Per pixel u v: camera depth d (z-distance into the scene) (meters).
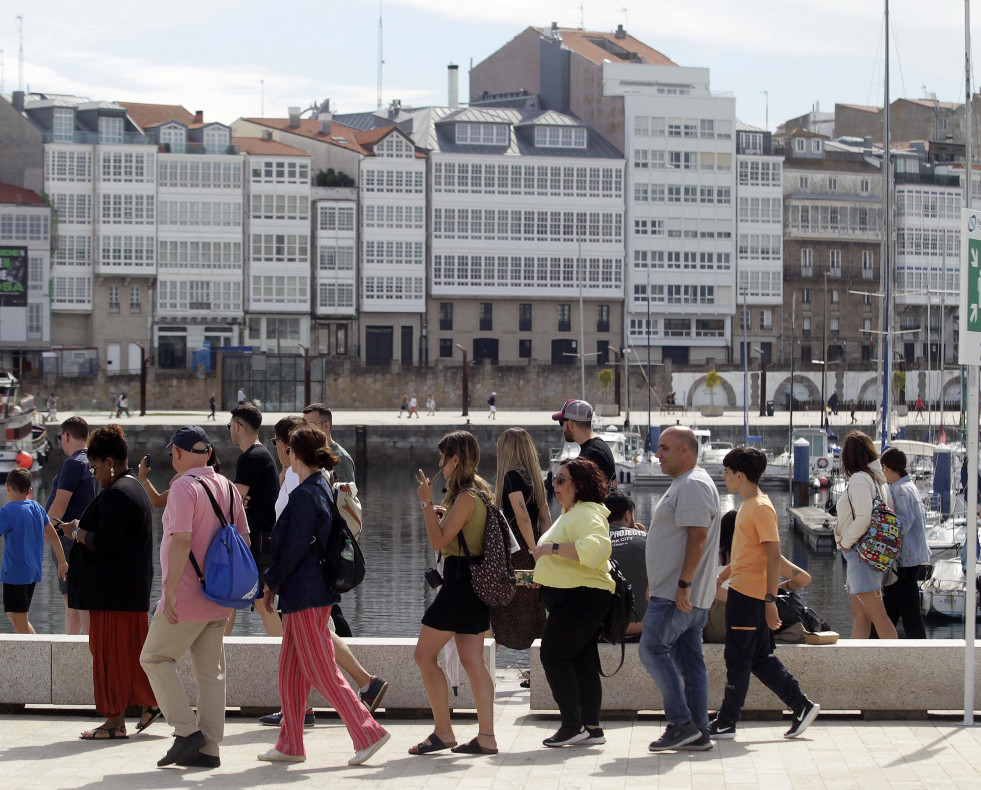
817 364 133.62
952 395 132.50
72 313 125.88
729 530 15.69
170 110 141.25
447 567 12.98
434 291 133.38
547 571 12.90
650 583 13.02
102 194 125.06
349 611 39.97
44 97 130.62
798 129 148.75
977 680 14.53
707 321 141.12
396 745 13.55
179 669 15.12
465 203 134.00
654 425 96.38
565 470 12.96
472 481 13.04
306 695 12.81
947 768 11.94
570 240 136.38
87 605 13.71
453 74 151.75
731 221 140.25
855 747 13.02
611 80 142.50
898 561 18.33
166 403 117.88
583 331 132.38
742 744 13.33
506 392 127.81
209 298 127.75
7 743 13.60
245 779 11.94
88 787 11.62
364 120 157.62
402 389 125.00
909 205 145.38
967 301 13.79
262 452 16.39
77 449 18.27
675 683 12.97
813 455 82.31
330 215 131.50
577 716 13.20
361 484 86.00
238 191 127.81
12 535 19.39
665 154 138.62
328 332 133.38
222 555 12.61
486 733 13.05
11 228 121.75
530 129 138.12
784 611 14.77
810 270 144.25
